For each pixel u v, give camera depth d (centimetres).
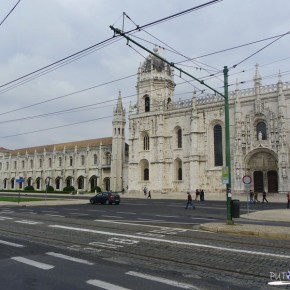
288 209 3753
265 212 3331
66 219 2567
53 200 5734
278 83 6291
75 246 1440
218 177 6938
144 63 8450
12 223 2297
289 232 1662
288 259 1170
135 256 1238
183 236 1692
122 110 9450
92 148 10150
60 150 11088
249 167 6631
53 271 1021
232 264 1105
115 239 1605
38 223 2288
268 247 1385
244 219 2759
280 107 6206
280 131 6172
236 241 1531
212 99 7194
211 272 1013
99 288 850
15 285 883
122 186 9112
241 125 6694
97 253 1295
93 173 10006
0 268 1062
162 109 7856
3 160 13162
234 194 6550
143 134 8200
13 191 10925
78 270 1032
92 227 2066
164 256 1228
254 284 894
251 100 6638
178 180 7525
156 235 1730
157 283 891
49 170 11275
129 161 8262
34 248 1401
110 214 3125
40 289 848
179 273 999
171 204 4862
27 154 12162
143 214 3155
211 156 7119
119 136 9294
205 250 1330
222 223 2150
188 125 7500
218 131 7094
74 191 9100
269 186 6419
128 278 940
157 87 8212
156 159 7812
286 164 6050
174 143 7700
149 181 7862
